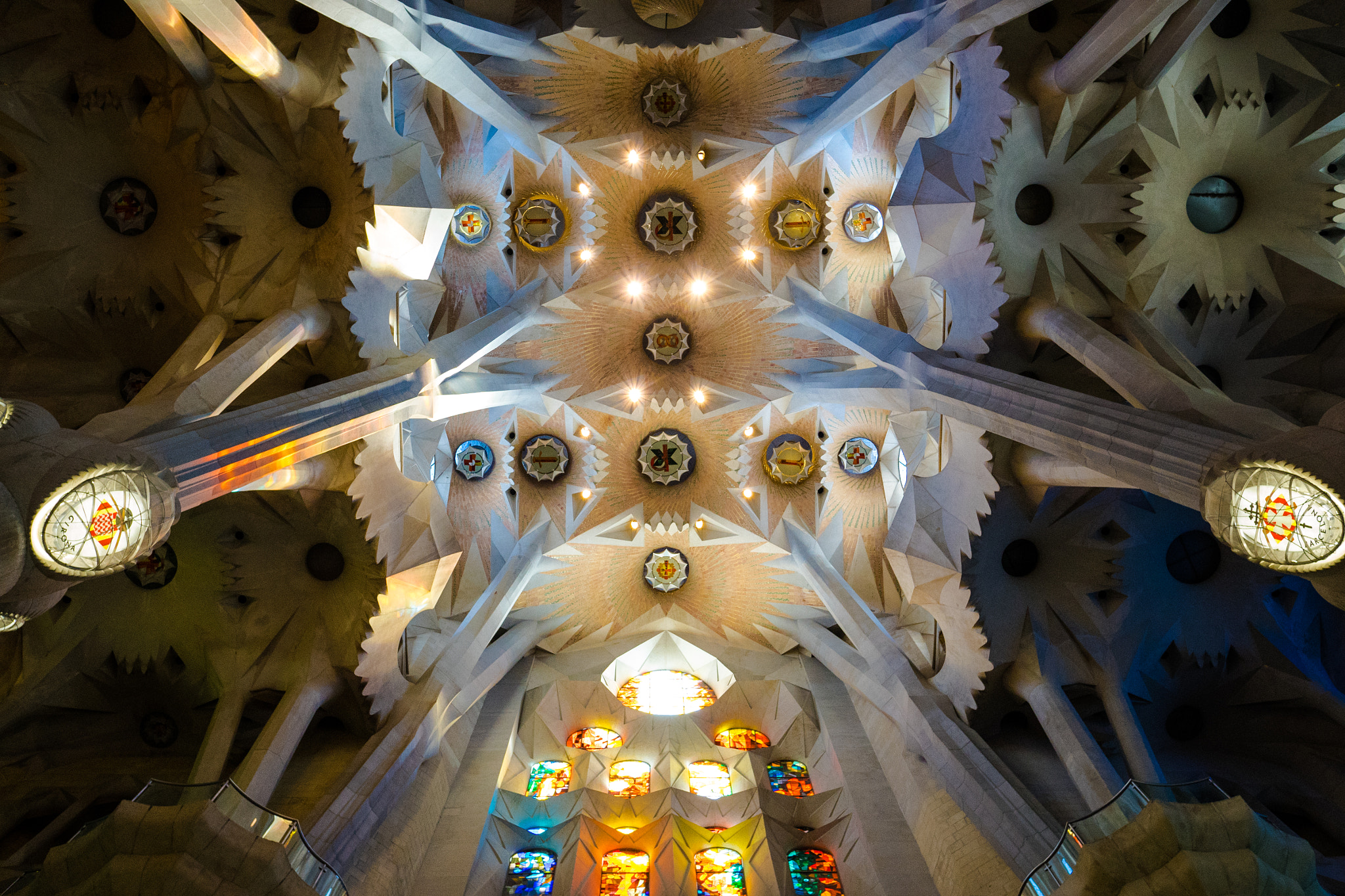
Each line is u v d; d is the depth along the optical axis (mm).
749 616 20562
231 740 14250
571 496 20641
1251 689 15844
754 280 19578
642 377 20703
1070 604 15273
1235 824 9250
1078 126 13812
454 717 16016
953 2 13461
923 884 13461
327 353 14438
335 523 14695
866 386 16562
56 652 15266
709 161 18984
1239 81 14109
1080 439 10812
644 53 17594
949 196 13531
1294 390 15242
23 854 13805
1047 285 13922
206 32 11539
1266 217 14641
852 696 18234
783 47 17109
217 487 9789
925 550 14758
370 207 13492
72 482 7594
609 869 14797
